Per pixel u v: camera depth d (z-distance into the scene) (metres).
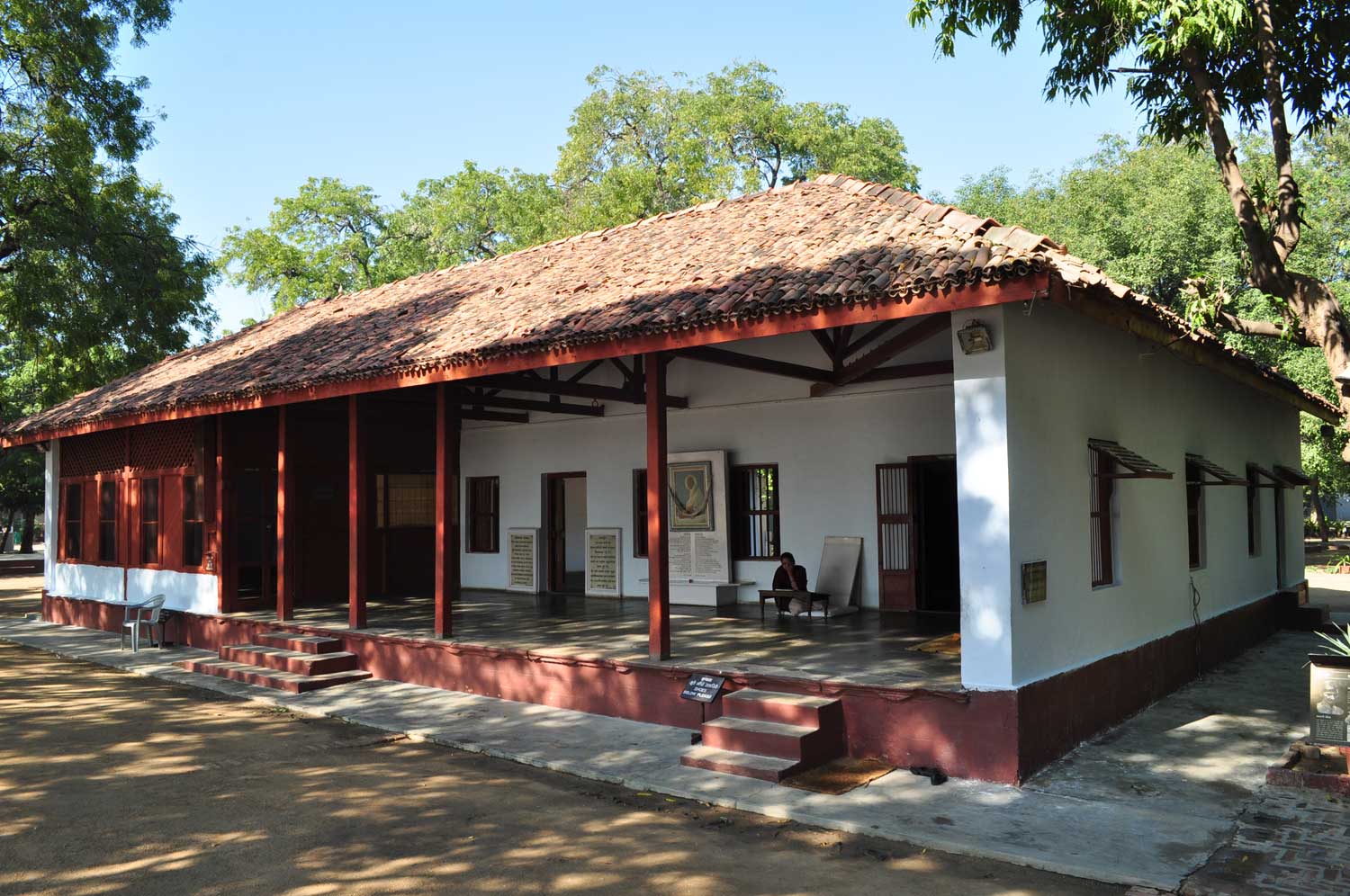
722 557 13.52
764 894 5.10
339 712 9.71
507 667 10.05
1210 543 11.71
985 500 7.05
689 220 12.30
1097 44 10.73
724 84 35.09
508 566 16.23
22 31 19.62
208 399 12.51
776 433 13.28
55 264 21.23
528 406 13.96
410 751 8.30
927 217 8.41
